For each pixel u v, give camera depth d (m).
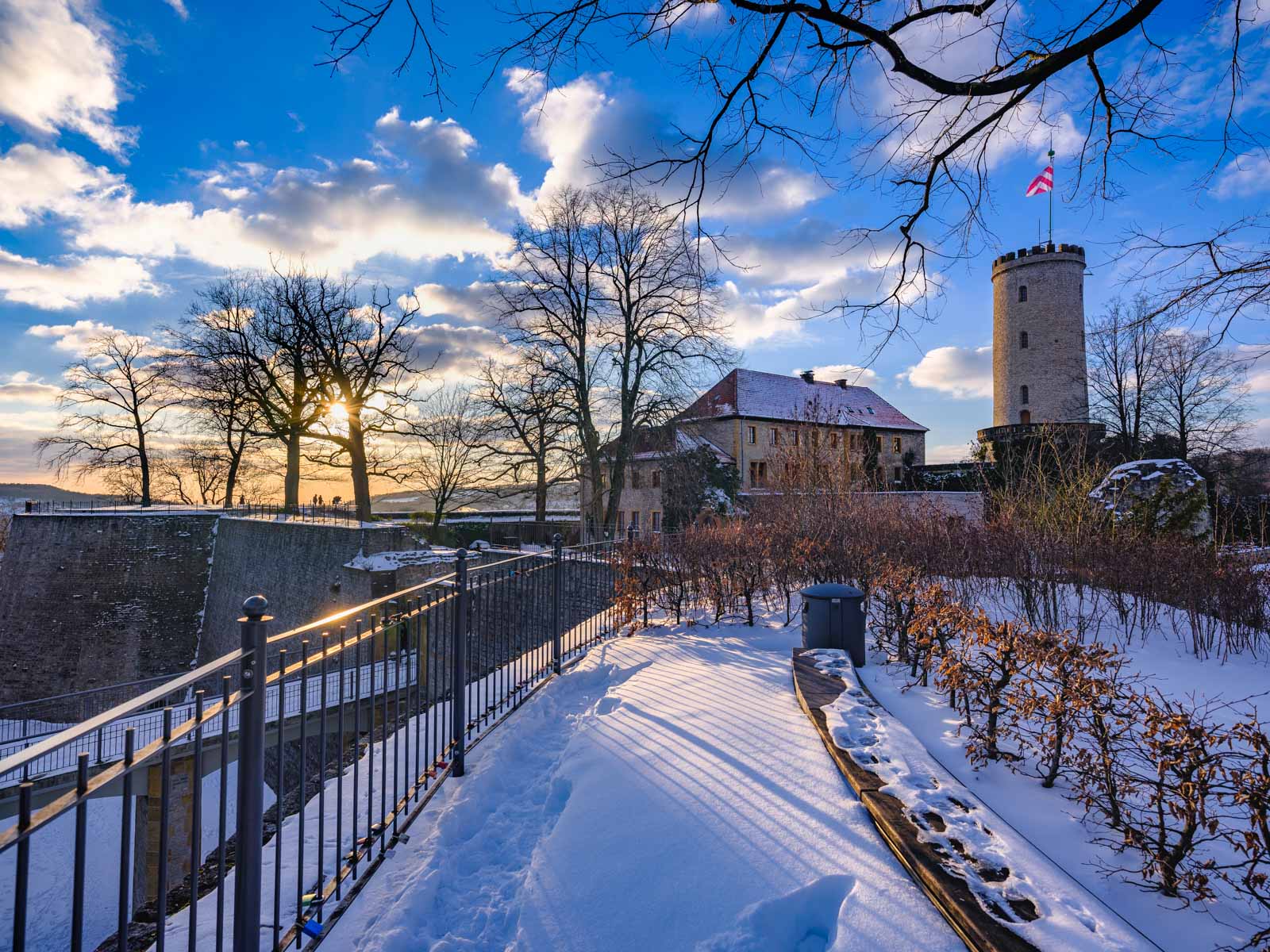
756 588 9.66
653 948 2.82
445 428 39.00
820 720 4.98
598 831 3.72
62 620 36.72
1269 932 2.58
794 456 17.98
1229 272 4.26
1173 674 6.99
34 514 39.62
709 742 4.81
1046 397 41.34
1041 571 9.13
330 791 5.03
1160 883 3.15
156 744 2.10
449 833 3.96
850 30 3.90
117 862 25.61
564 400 28.64
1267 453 32.34
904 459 51.44
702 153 4.52
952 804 3.58
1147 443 34.03
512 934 3.04
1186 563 8.98
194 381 37.62
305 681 3.02
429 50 3.43
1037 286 41.75
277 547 29.27
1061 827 3.68
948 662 5.00
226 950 3.00
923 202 4.73
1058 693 4.13
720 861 3.31
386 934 2.94
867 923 2.74
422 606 4.33
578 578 10.10
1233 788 4.02
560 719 6.01
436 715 4.49
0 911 22.77
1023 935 2.51
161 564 37.84
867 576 9.23
